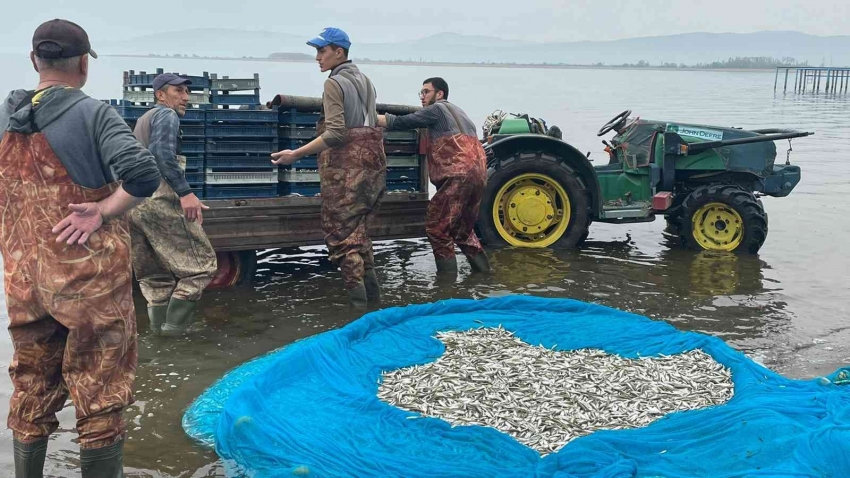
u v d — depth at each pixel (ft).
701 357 15.60
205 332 17.98
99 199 9.73
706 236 27.02
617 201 28.25
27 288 9.70
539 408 13.07
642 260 25.35
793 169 28.27
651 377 14.37
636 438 11.69
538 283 22.38
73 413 13.46
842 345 17.16
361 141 19.33
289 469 10.78
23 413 10.22
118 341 9.95
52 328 10.05
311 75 296.51
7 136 9.55
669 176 27.71
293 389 13.88
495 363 14.99
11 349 16.62
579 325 17.39
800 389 13.55
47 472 11.36
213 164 20.48
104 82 153.58
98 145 9.62
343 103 18.95
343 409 13.09
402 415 12.57
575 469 10.70
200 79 20.29
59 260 9.50
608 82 316.40
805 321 18.92
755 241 26.09
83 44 9.87
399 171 23.38
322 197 19.86
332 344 15.34
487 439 11.68
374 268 22.18
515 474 10.59
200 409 13.50
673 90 222.07
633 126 28.50
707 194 26.50
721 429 11.74
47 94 9.53
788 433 11.09
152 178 9.60
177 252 17.70
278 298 20.86
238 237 20.88
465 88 196.95
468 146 22.30
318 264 24.81
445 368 14.78
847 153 63.10
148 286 18.06
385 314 17.66
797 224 32.09
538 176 26.68
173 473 11.31
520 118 28.53
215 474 11.30
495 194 26.86
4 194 9.64
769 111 120.06
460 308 18.70
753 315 19.40
